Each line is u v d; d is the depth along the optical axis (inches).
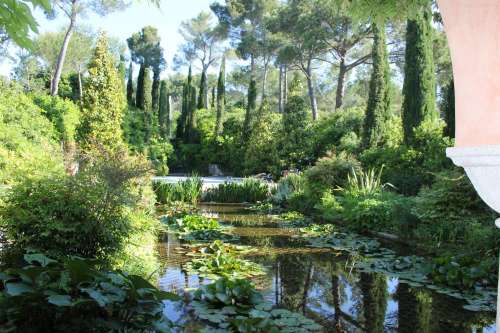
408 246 253.0
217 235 279.7
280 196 473.1
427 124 429.4
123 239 198.4
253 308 135.9
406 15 143.9
